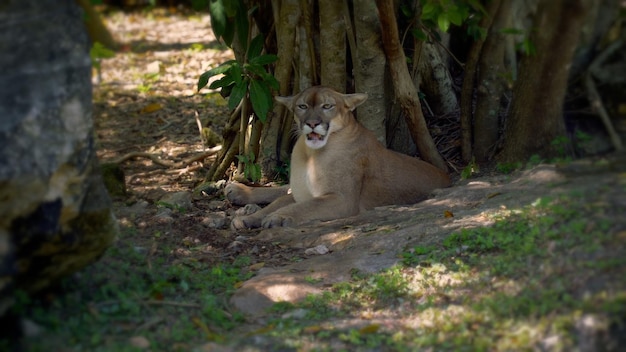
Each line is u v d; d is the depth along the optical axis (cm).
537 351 693
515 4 1202
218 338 771
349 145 1288
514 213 962
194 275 955
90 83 743
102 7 3094
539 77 1074
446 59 1529
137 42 2564
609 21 954
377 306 871
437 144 1451
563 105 1060
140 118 1855
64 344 718
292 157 1341
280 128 1448
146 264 939
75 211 729
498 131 1340
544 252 823
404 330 796
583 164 939
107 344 729
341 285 912
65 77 706
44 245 707
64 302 788
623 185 836
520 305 763
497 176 1197
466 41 1521
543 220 870
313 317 847
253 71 1261
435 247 967
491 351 714
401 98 1309
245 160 1402
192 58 2341
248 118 1420
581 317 692
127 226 1096
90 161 750
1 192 650
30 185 670
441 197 1188
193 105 1925
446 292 858
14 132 660
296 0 1330
